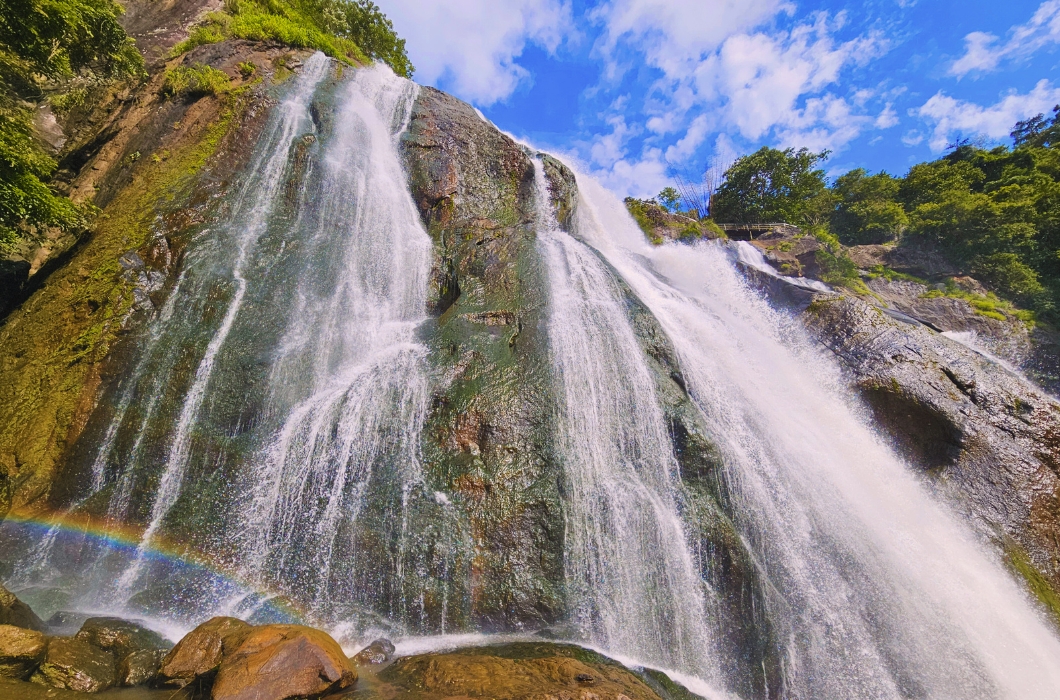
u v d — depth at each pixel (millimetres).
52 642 4574
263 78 16031
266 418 8562
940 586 8102
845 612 7438
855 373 11992
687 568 7344
